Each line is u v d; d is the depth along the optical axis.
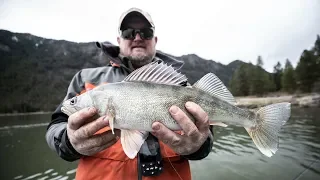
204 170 2.01
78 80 0.80
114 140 0.55
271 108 0.70
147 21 0.88
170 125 0.60
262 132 0.69
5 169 2.36
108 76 0.79
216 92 0.68
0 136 4.55
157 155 0.64
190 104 0.56
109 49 0.91
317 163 1.97
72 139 0.53
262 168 2.00
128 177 0.62
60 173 2.19
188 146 0.56
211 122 0.66
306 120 4.55
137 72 0.63
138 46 0.87
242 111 0.69
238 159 2.26
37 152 3.12
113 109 0.60
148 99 0.60
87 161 0.64
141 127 0.60
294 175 1.78
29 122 7.00
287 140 2.89
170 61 0.95
